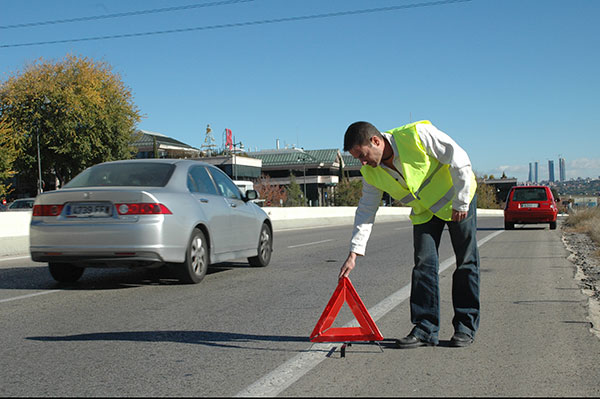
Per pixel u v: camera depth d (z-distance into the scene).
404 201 4.18
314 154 99.81
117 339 4.62
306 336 4.64
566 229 20.05
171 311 5.74
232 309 5.81
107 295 6.72
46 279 8.12
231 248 8.34
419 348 4.20
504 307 5.81
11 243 12.21
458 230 4.14
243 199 9.12
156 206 6.78
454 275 4.32
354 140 3.85
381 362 3.86
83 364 3.94
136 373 3.71
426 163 3.86
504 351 4.12
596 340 4.44
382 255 11.07
